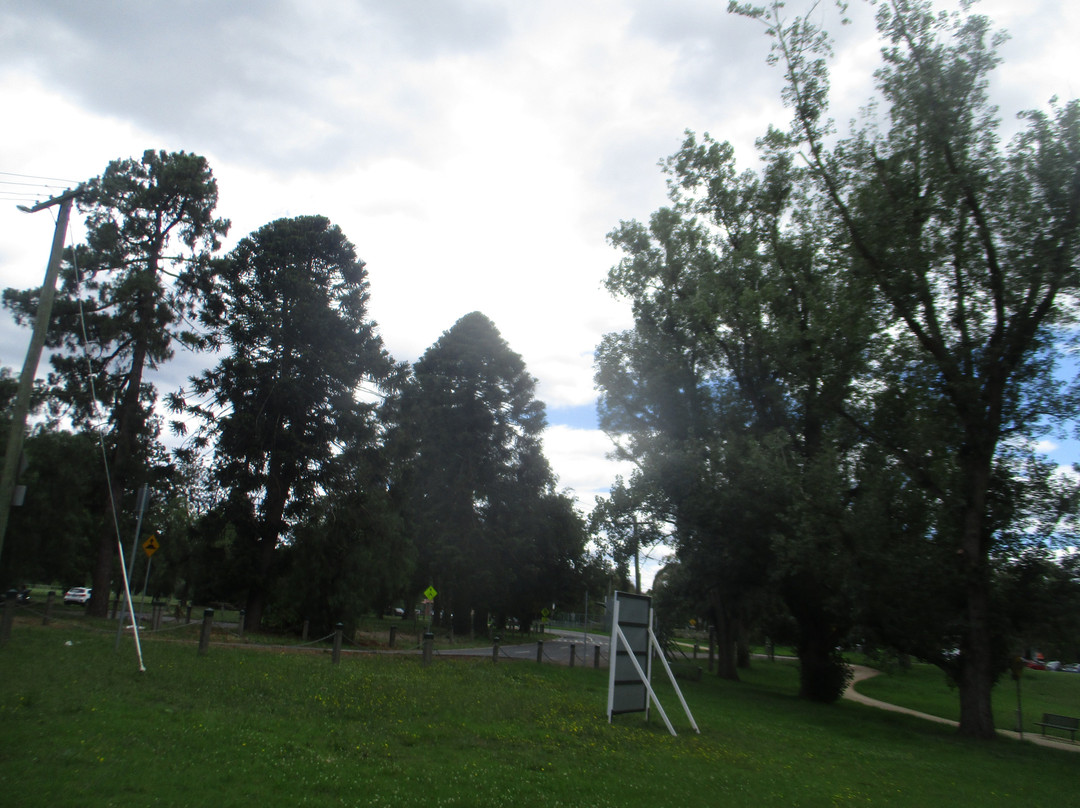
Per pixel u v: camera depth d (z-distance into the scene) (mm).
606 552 30922
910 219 20875
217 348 34312
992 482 21547
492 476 52125
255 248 35094
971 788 12586
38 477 30297
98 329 31359
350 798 7590
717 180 28453
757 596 29078
